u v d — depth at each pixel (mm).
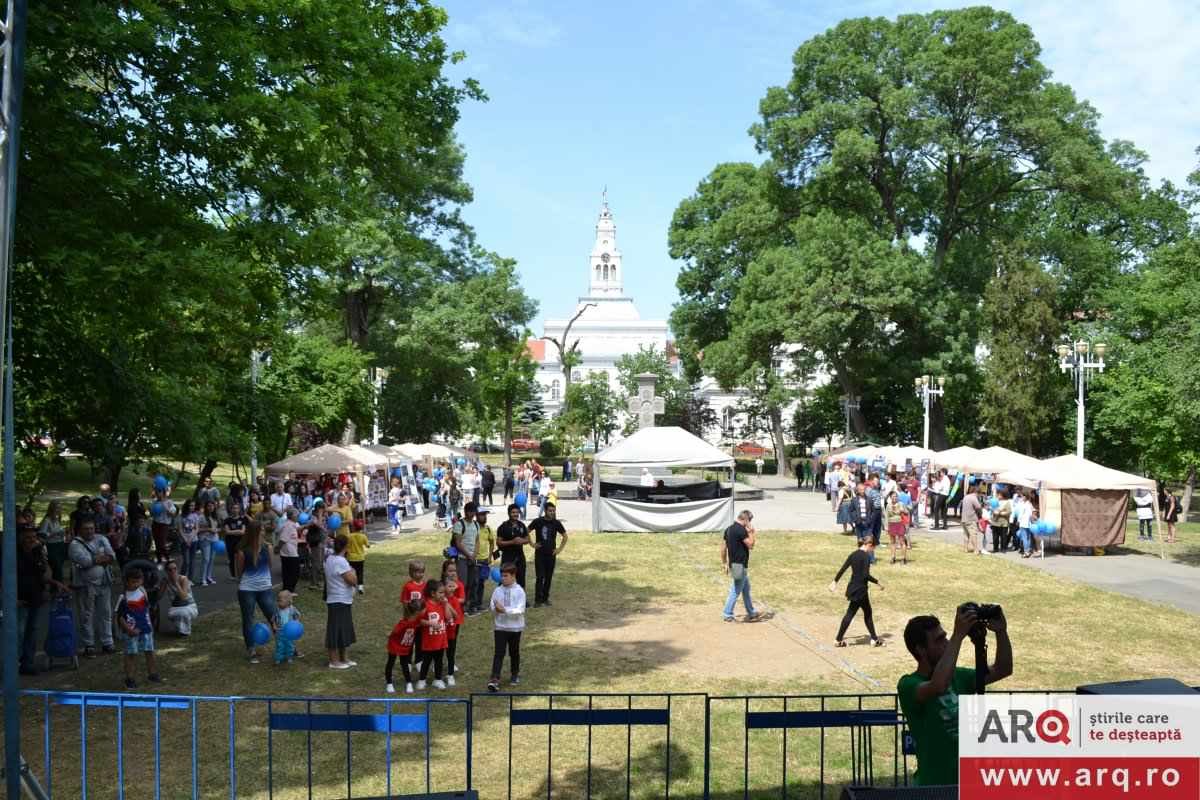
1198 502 46938
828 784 8469
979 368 47406
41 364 13250
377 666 12578
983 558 23547
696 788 8273
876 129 48469
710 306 59062
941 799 4336
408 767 8773
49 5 9812
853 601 13844
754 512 35375
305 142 11898
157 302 10508
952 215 50531
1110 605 17266
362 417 36500
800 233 47375
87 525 12945
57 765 8727
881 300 44031
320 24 12289
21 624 11867
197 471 49094
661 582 19562
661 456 28797
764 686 11695
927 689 4602
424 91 16359
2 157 5430
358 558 17906
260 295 12695
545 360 117812
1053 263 49500
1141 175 51031
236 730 9781
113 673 11984
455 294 45031
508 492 37062
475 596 16203
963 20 45656
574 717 6961
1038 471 26312
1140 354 35188
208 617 15711
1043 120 43938
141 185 10297
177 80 11031
